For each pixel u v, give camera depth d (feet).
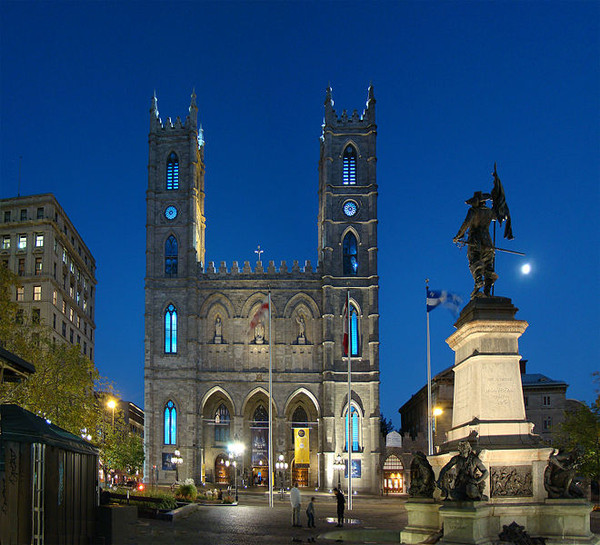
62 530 78.74
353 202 395.96
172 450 367.45
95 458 93.40
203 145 446.60
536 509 78.07
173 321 381.60
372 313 380.58
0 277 187.73
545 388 374.22
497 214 91.97
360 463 365.61
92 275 442.50
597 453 227.61
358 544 97.30
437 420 366.43
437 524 86.33
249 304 389.39
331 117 405.59
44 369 188.55
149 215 390.83
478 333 85.20
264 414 391.86
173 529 129.08
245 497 303.07
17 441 67.26
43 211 347.77
